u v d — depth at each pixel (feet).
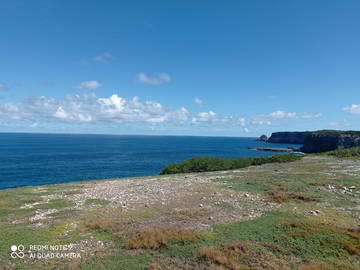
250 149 577.84
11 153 386.73
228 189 80.18
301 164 142.00
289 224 44.83
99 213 57.62
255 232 42.88
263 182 89.25
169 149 551.18
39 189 92.84
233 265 32.91
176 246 38.65
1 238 42.78
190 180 100.73
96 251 38.01
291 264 33.35
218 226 46.37
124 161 305.32
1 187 159.74
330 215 52.24
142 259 35.24
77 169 234.38
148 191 81.66
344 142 419.95
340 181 86.89
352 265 32.76
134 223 49.42
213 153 447.01
